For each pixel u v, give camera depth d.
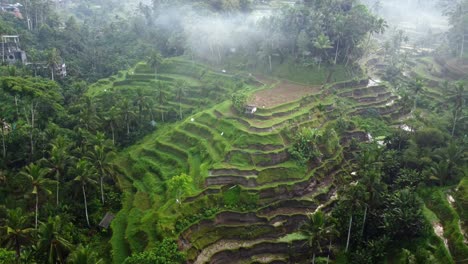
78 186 70.62
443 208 68.06
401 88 119.75
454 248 60.44
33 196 71.75
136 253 60.09
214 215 70.44
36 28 155.75
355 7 119.31
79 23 178.38
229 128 89.06
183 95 114.00
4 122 85.19
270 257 67.06
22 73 108.06
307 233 62.19
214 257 65.31
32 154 81.12
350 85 114.75
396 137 87.75
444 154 76.31
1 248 53.00
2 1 177.25
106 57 145.50
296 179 78.75
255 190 74.69
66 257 55.28
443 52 138.75
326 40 113.06
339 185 82.31
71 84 121.25
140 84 123.44
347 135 95.88
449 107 104.00
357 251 63.56
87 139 84.25
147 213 70.44
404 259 58.59
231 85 116.12
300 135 83.44
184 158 86.00
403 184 74.12
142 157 89.62
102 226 71.75
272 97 103.38
